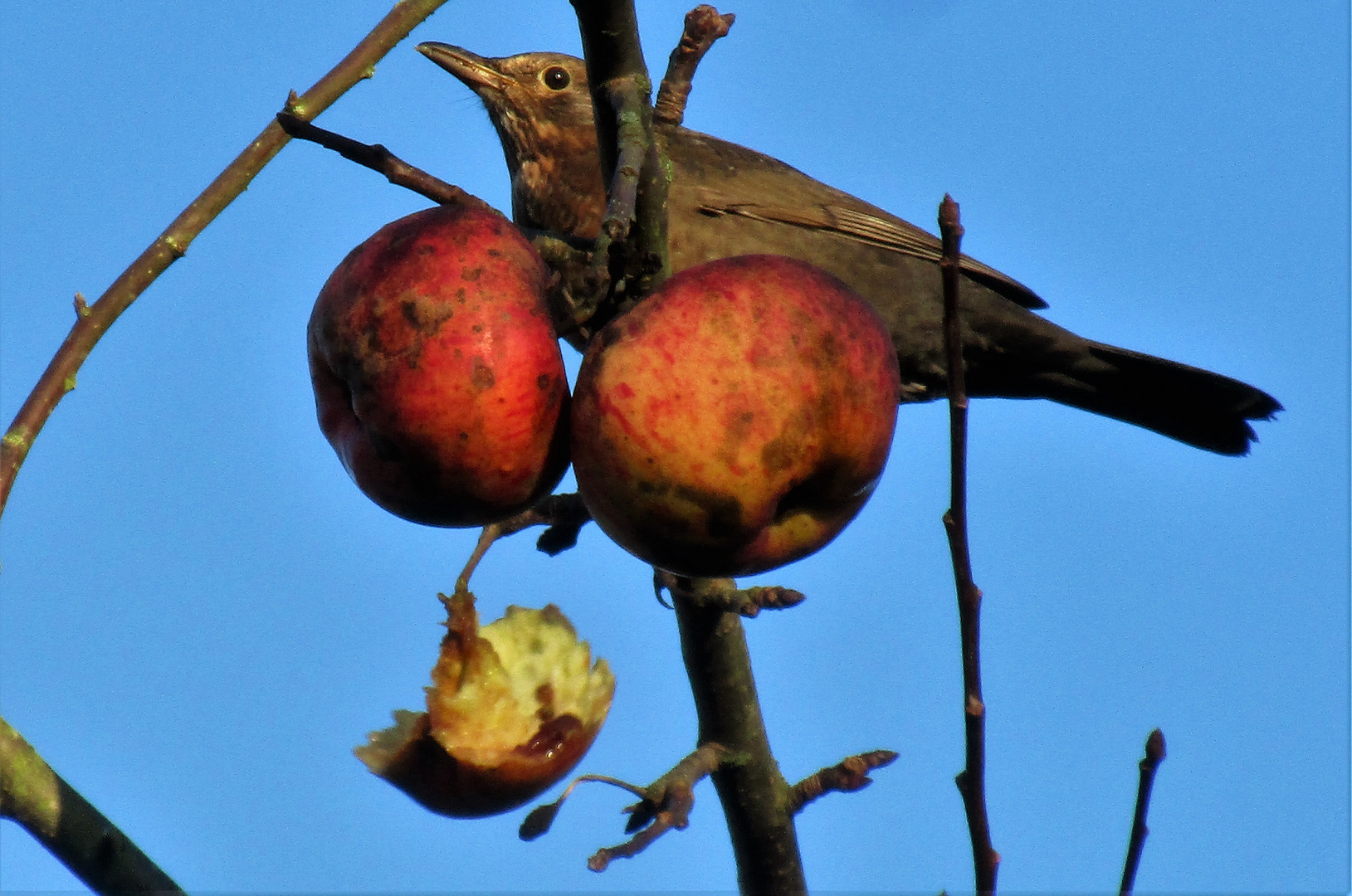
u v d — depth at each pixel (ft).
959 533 11.43
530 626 11.68
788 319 11.28
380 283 11.32
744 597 11.68
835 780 11.78
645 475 11.28
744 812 11.85
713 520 11.29
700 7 11.61
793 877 11.89
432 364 11.29
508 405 11.30
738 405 11.27
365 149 11.37
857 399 11.29
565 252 11.46
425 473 11.33
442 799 11.60
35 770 11.53
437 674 11.61
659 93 11.61
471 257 11.32
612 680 11.68
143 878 11.56
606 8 11.39
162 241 11.59
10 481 11.45
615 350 11.29
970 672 11.46
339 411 11.38
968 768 11.48
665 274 11.44
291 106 11.67
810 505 11.34
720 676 11.79
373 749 11.61
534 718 11.62
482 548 11.67
